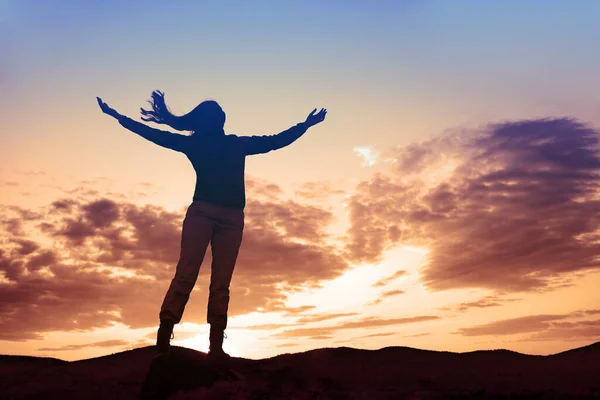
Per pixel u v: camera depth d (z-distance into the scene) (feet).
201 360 19.24
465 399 17.11
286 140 22.13
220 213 20.76
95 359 25.27
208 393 17.67
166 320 19.61
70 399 19.38
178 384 18.19
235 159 21.48
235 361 21.07
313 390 18.17
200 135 21.59
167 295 19.93
